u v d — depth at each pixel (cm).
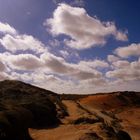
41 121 3309
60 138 2577
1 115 2164
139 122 5778
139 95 10119
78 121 3647
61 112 4381
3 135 1928
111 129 3131
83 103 8556
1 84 7162
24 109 3073
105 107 8269
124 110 7756
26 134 2392
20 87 7119
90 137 2484
